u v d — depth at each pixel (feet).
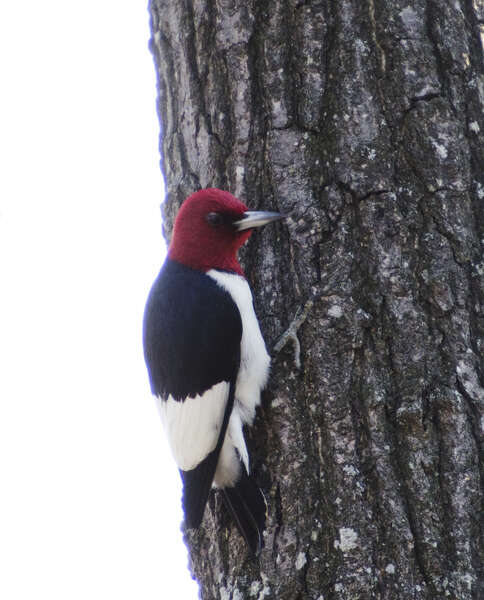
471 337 28.96
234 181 32.27
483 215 30.04
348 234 30.07
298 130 31.24
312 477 28.78
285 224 31.12
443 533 27.25
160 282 33.88
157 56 35.78
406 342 28.81
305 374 29.68
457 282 29.22
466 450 27.78
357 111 30.45
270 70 31.68
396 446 28.14
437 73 30.66
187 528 31.50
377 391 28.53
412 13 30.78
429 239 29.50
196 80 33.47
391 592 26.94
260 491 29.37
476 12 31.63
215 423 31.19
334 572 27.53
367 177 30.07
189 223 33.35
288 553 28.25
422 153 30.01
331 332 29.48
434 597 26.73
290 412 29.66
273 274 31.55
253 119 32.01
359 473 28.14
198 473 30.71
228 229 32.27
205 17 33.22
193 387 31.76
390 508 27.53
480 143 30.60
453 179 29.84
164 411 32.68
